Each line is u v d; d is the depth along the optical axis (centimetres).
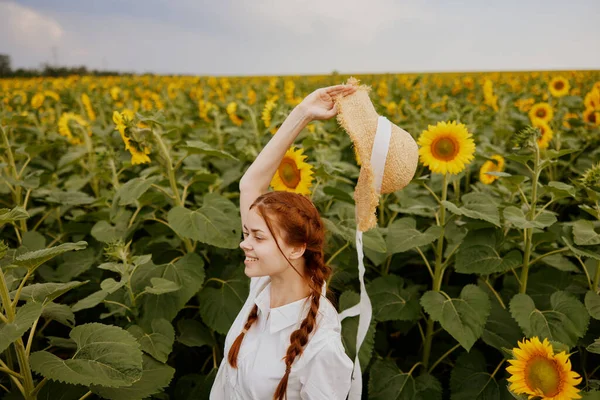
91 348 211
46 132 745
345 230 311
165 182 369
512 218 291
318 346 174
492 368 327
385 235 344
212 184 383
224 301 313
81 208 493
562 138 611
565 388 191
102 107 959
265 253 178
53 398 238
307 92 1309
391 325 403
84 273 391
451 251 316
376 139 190
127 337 215
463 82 1459
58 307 264
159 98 1091
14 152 470
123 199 306
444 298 290
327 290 206
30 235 381
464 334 269
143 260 271
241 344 194
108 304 300
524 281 310
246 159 504
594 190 315
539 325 275
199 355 377
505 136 668
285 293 189
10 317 202
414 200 405
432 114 700
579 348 304
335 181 404
